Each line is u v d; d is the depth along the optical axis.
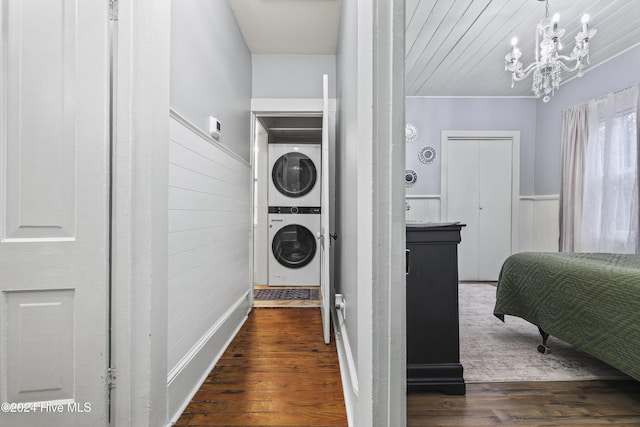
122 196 1.29
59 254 1.24
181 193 1.61
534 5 2.51
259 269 4.16
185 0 1.66
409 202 4.61
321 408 1.57
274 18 2.65
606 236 3.31
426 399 1.67
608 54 3.29
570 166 3.76
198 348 1.78
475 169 4.62
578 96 3.79
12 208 1.21
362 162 1.16
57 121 1.24
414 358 1.74
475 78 3.93
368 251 1.01
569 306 1.88
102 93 1.27
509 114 4.55
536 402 1.64
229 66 2.45
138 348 1.29
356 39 1.47
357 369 1.34
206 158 1.94
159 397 1.37
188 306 1.69
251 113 3.24
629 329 1.50
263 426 1.43
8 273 1.21
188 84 1.70
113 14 1.29
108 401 1.28
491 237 4.63
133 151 1.29
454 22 2.75
